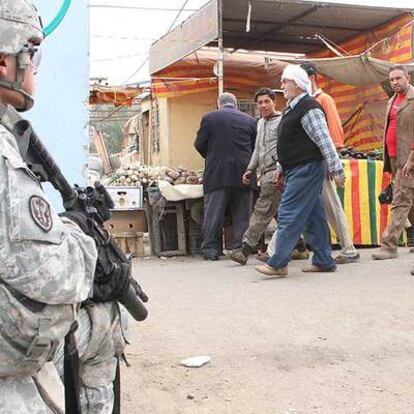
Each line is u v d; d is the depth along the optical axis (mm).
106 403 1938
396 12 12578
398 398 3182
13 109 1522
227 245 9023
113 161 18531
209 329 4363
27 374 1437
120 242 8906
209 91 15195
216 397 3203
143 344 4039
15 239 1312
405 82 7074
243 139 7957
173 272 7062
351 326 4371
